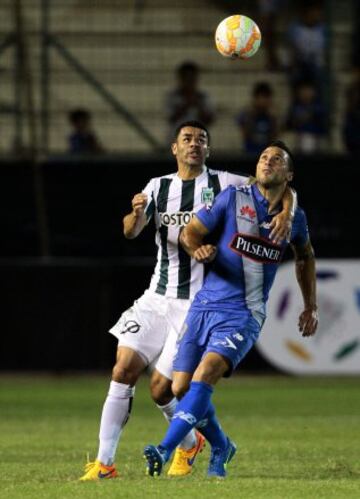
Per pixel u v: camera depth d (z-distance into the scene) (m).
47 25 75.12
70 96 76.88
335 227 67.19
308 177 67.31
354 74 74.62
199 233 27.97
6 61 75.50
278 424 45.47
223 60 79.38
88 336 65.56
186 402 26.72
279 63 77.50
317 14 74.50
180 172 30.59
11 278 65.06
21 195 67.75
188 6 81.31
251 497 23.58
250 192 27.92
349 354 63.75
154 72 77.06
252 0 80.12
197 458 34.62
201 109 72.69
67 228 67.88
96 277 65.50
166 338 29.77
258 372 65.00
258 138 71.38
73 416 48.75
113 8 81.44
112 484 25.94
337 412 50.19
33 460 33.62
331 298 63.84
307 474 29.69
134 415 49.72
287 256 63.38
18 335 65.25
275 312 63.94
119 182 67.56
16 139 71.75
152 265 65.75
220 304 27.67
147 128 76.44
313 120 72.75
